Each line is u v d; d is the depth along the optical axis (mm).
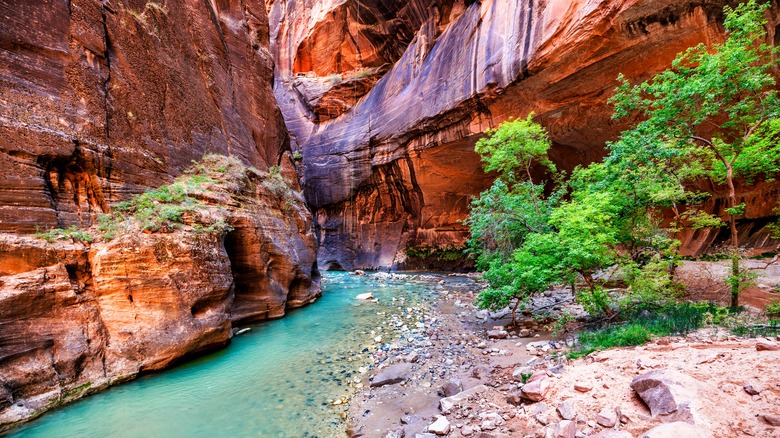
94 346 5199
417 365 6117
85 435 4082
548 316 8289
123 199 6801
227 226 8117
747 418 2557
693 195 6906
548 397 3832
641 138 6332
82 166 6184
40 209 5336
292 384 5555
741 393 2881
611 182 6941
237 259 9117
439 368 5914
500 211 9445
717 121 9008
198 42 11078
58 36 6184
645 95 10891
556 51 10789
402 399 4914
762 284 7297
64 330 4926
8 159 5059
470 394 4531
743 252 7477
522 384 4574
